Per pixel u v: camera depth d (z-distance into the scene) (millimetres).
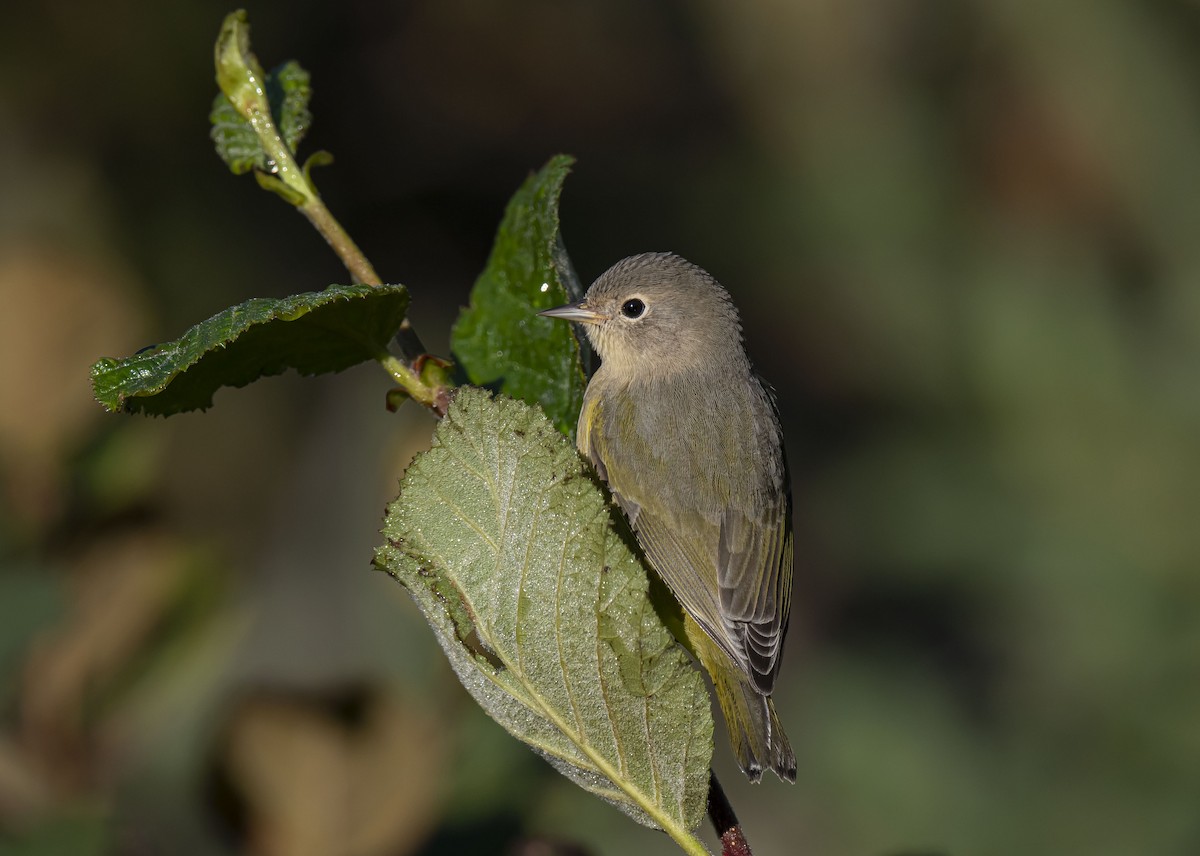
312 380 13133
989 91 13469
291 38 15062
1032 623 11797
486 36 15781
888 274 13391
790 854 12461
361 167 15688
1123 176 12516
